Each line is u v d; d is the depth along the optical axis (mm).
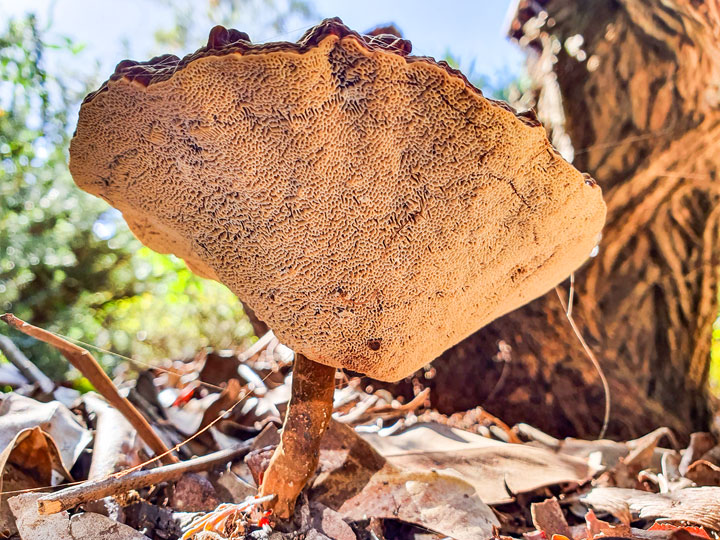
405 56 81
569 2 247
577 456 186
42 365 429
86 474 151
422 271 109
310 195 94
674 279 230
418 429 193
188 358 316
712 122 215
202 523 120
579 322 231
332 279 108
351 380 242
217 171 93
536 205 105
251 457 141
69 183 538
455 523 132
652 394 227
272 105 81
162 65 89
